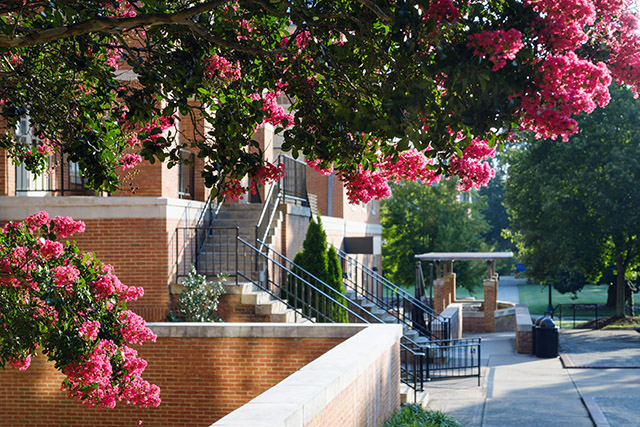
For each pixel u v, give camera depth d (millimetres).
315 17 5902
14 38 5875
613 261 38219
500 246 94938
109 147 8492
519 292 71500
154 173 15344
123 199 14703
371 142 7480
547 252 36531
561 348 25703
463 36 5199
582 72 4836
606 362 21844
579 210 34312
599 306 52250
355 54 6227
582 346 26172
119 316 8406
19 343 8266
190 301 14398
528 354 24375
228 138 6926
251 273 16219
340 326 12336
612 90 33031
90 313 8148
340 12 6035
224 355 12461
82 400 8125
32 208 14734
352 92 6148
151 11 6234
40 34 5801
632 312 43125
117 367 8281
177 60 6875
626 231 34156
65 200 14750
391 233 49000
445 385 18109
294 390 7152
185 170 17562
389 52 6125
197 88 7215
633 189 32531
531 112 4988
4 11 6129
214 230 17859
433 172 7965
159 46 6797
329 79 6328
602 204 32844
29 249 8102
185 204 15805
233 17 6930
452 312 26078
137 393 8312
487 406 15414
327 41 6133
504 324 33094
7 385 12539
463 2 5301
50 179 16516
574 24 5020
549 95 4938
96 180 7664
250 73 7523
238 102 7539
